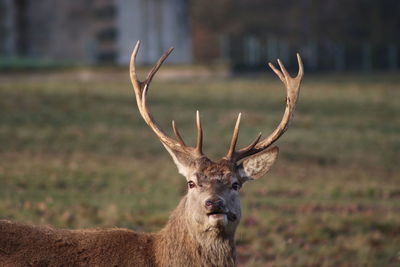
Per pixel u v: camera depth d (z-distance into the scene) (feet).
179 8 509.76
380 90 388.16
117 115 274.36
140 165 198.08
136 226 118.21
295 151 233.35
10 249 61.41
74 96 301.02
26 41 504.02
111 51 505.66
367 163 227.81
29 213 118.83
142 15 502.38
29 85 322.14
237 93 341.62
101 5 508.53
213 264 62.80
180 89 343.26
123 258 63.36
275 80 402.93
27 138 221.46
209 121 273.95
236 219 62.85
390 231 131.54
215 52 642.63
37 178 159.63
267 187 173.99
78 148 216.95
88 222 116.98
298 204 154.30
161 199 149.89
